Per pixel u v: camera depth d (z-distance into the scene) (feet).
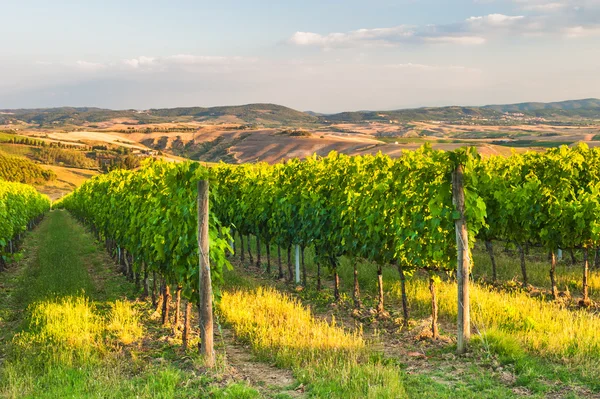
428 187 29.94
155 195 41.37
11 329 34.19
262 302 37.29
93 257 72.69
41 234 119.96
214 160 436.35
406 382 21.77
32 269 57.47
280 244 53.72
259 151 419.13
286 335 28.73
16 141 517.96
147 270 41.65
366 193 38.75
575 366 22.25
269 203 55.98
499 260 53.88
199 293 27.02
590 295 40.73
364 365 23.47
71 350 26.48
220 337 31.22
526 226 41.98
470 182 27.07
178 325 34.32
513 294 39.17
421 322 33.30
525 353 24.48
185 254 29.07
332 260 42.55
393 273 48.47
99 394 20.77
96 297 43.91
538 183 42.32
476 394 19.92
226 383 22.63
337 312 37.88
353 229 39.29
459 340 25.82
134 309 39.27
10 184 114.83
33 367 24.86
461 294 25.93
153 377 23.11
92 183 95.25
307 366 23.86
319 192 46.37
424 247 30.40
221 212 69.56
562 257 57.41
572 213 37.86
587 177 49.06
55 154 479.41
